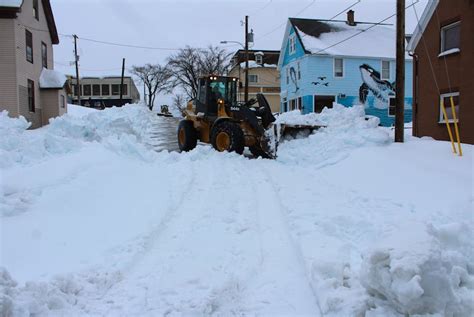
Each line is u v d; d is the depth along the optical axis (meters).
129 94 76.19
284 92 37.34
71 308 3.82
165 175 9.36
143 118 17.84
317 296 4.06
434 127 15.99
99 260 4.86
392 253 3.55
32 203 6.24
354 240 5.57
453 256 4.20
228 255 5.04
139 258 4.99
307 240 5.50
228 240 5.55
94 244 5.29
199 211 6.77
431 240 3.64
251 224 6.16
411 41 17.22
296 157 11.07
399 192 7.49
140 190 7.77
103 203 6.72
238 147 12.26
